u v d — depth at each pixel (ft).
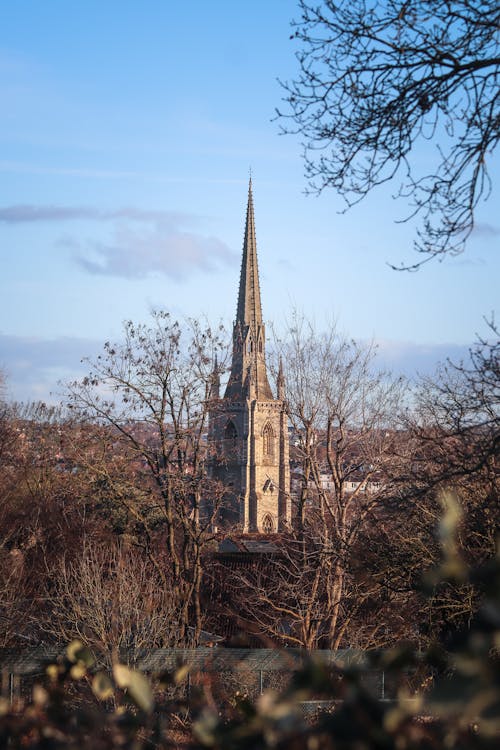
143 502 200.75
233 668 98.02
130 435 186.91
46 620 143.84
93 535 200.23
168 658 101.65
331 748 18.35
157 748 26.48
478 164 62.28
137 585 140.87
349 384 178.81
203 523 201.05
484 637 16.42
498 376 81.46
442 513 91.25
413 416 155.33
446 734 18.49
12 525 207.51
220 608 172.55
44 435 251.60
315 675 19.16
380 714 18.35
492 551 85.87
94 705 63.62
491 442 73.00
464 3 61.67
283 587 159.02
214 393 192.95
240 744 20.16
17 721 23.63
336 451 173.58
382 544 109.19
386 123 63.21
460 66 62.03
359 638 141.59
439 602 102.58
